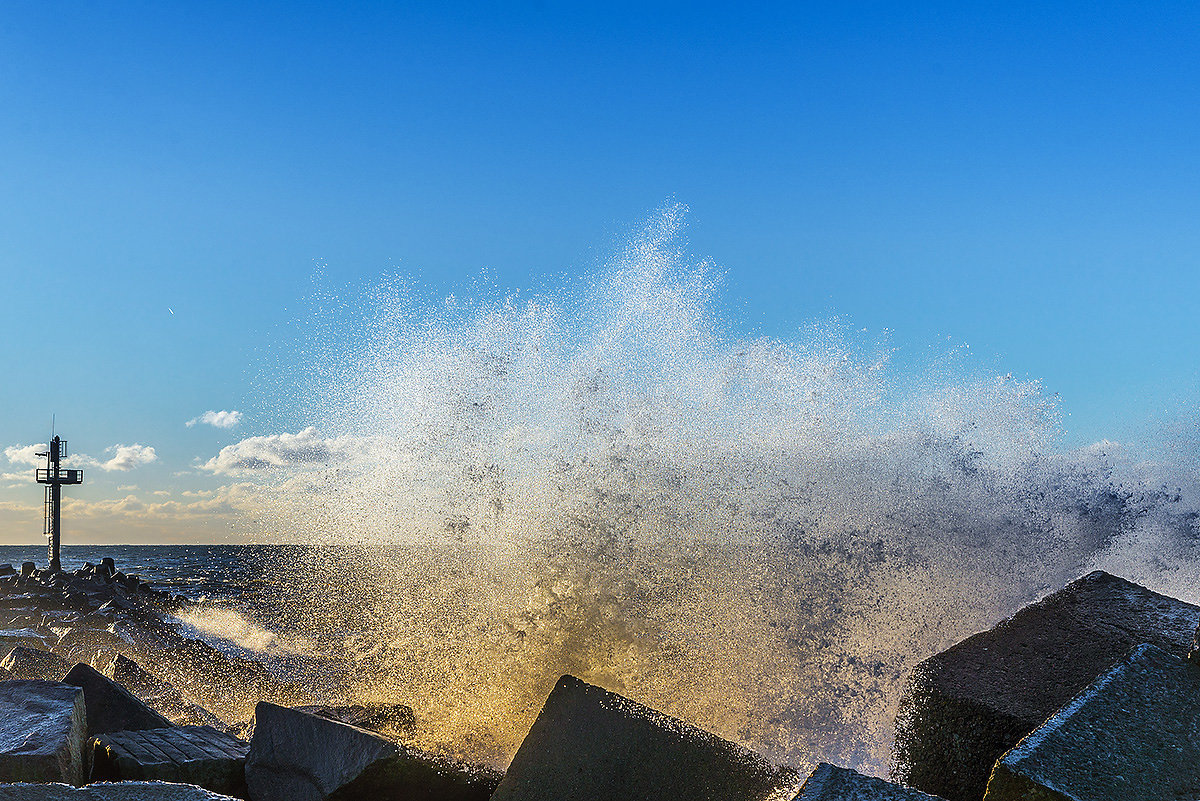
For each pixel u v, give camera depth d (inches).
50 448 1315.2
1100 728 95.4
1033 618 136.3
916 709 127.6
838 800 86.3
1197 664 106.9
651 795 125.2
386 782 141.3
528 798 131.1
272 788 151.6
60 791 107.5
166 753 161.3
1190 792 86.4
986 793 90.7
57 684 163.6
